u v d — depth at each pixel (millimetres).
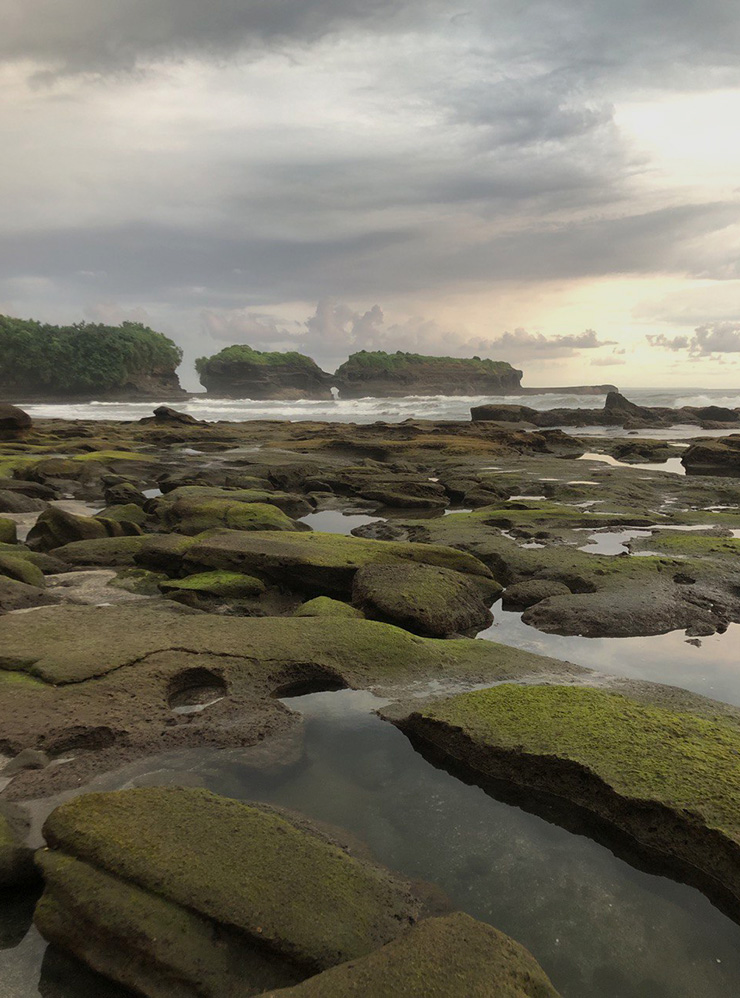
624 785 4102
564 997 2990
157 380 162375
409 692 5719
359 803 4344
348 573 9016
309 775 4641
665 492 18641
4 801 4148
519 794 4488
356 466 23875
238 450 31391
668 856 3838
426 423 44031
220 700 5539
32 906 3504
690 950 3266
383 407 78625
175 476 22391
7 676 5676
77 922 3160
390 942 2973
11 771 4484
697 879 3711
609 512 15203
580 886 3666
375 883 3400
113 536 12547
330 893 3270
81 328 154875
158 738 4934
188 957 2986
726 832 3676
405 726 5180
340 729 5238
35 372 144750
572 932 3350
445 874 3721
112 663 5844
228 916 3086
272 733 5078
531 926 3377
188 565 9633
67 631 6562
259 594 9008
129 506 14828
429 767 4781
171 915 3119
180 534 12062
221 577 9070
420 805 4348
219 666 5934
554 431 36125
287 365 186250
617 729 4727
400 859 3818
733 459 24297
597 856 3924
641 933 3357
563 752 4445
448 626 7512
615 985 3062
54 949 3205
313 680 5965
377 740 5098
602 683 5891
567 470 22953
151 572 9867
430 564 9531
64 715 5109
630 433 45469
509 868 3791
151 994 2920
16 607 7848
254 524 12734
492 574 9742
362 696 5691
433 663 6250
